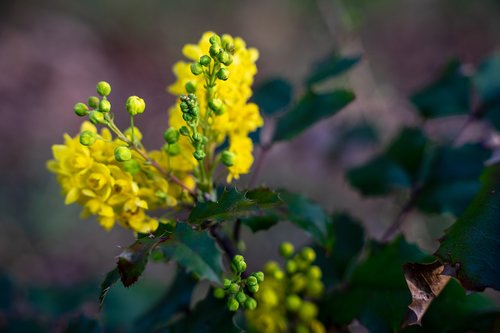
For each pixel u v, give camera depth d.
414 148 0.48
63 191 0.38
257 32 1.45
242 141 0.38
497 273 0.34
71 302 0.53
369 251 0.42
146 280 0.59
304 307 0.41
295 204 0.40
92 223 1.06
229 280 0.35
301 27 1.39
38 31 1.47
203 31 1.51
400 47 1.33
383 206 0.85
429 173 0.47
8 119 1.25
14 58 1.39
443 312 0.38
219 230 0.38
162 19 1.53
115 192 0.37
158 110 1.33
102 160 0.37
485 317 0.37
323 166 0.78
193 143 0.36
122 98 1.36
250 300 0.36
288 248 0.43
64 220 1.06
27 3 1.52
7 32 1.45
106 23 1.52
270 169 0.99
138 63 1.46
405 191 0.48
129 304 0.56
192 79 0.38
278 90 0.48
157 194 0.37
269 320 0.41
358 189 0.49
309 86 0.49
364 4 1.36
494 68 0.49
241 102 0.38
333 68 0.48
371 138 0.76
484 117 0.49
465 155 0.47
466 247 0.34
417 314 0.35
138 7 1.54
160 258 0.39
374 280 0.39
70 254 1.02
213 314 0.38
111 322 0.54
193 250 0.34
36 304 0.52
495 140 0.47
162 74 1.45
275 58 1.38
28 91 1.33
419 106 0.50
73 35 1.47
